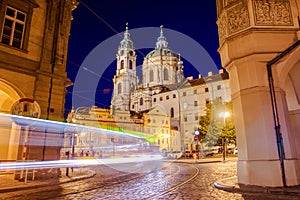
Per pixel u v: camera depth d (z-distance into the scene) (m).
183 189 7.57
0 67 10.95
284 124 8.01
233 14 9.06
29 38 12.24
